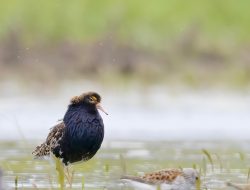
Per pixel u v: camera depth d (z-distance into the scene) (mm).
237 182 13602
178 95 26281
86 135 13969
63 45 31531
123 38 32062
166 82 28781
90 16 34219
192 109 23891
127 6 34812
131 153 16875
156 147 17797
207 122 21969
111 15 33656
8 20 32500
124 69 30031
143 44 31812
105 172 14570
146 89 27062
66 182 13664
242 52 32656
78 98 14039
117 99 25297
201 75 29984
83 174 14391
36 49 31062
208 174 14383
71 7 34469
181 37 32719
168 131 20438
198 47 32344
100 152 17000
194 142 18641
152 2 35406
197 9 35438
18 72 29250
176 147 17844
